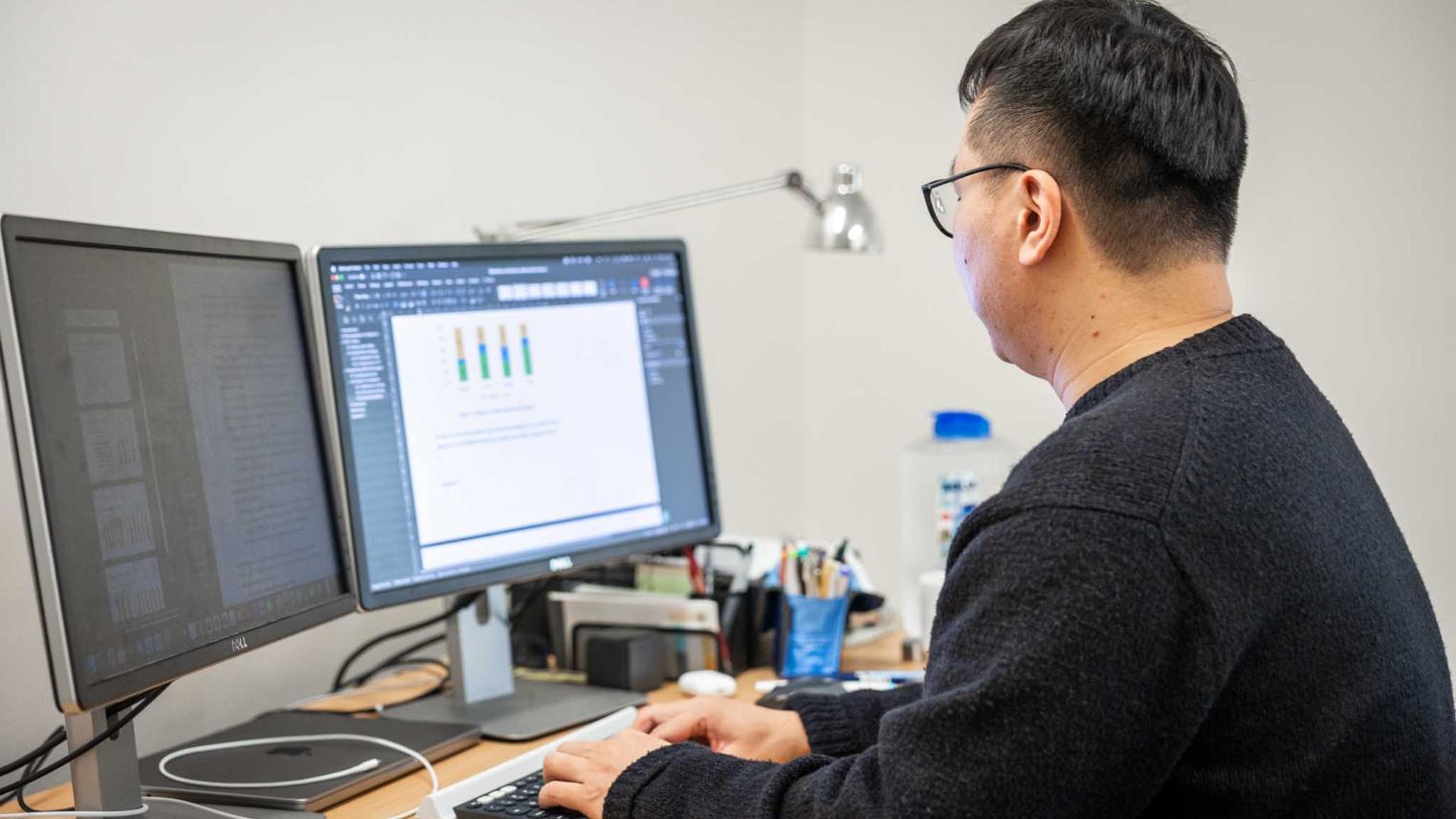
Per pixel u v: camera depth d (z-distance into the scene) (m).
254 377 1.20
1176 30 0.93
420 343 1.39
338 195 1.68
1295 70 2.04
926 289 2.39
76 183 1.40
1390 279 2.01
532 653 1.70
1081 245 0.92
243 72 1.56
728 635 1.62
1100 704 0.77
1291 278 2.08
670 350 1.60
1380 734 0.84
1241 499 0.80
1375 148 2.00
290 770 1.24
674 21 2.18
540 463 1.48
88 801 1.06
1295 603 0.81
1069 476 0.81
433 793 1.12
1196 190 0.90
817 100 2.47
